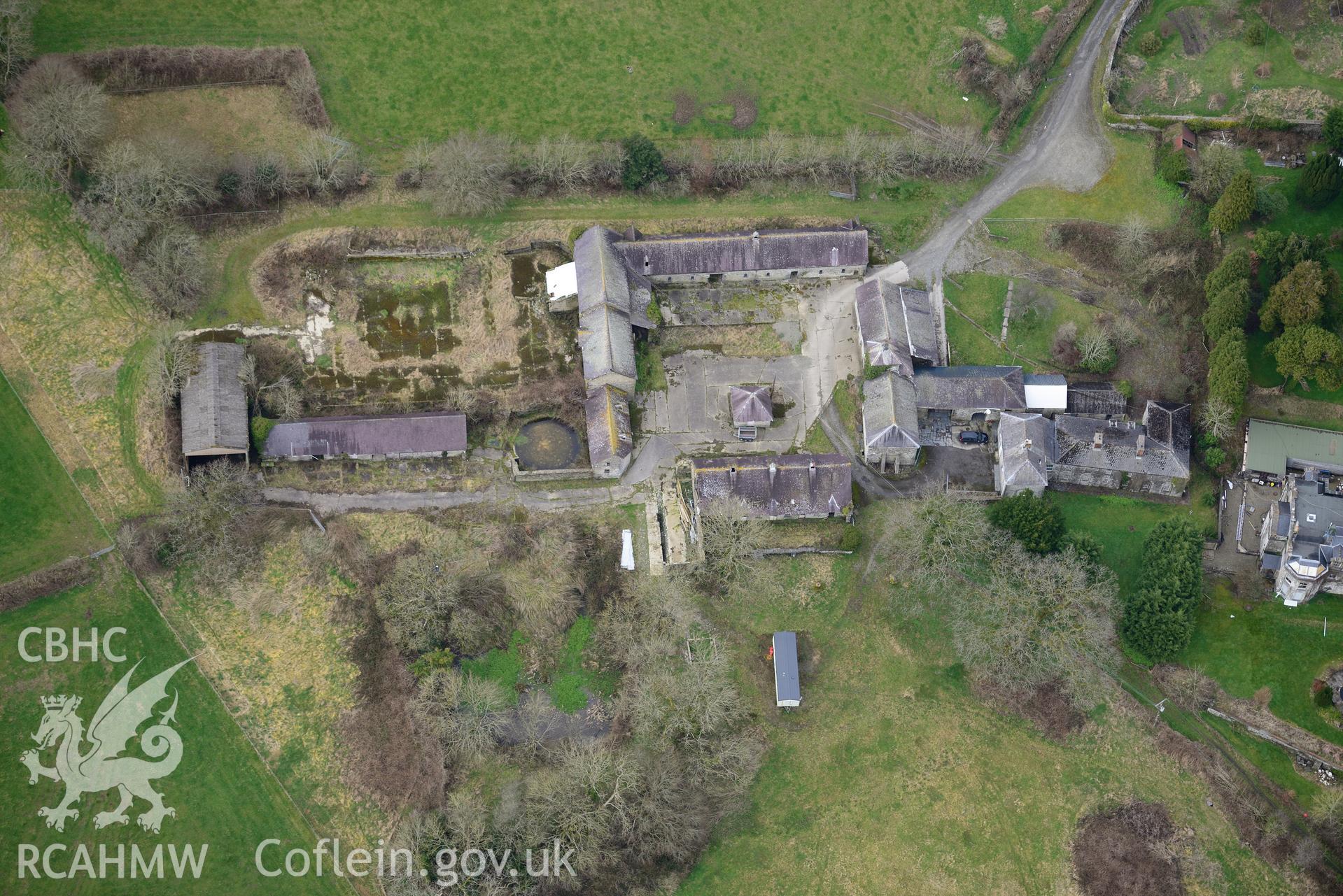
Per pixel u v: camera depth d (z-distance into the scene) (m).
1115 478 118.69
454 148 125.94
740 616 114.12
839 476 115.88
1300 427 118.88
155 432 115.50
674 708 107.56
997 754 109.50
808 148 132.12
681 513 117.62
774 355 125.00
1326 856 104.12
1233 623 113.00
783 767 108.81
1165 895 103.62
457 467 118.75
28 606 109.69
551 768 106.88
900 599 114.94
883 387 118.50
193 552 112.38
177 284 119.38
